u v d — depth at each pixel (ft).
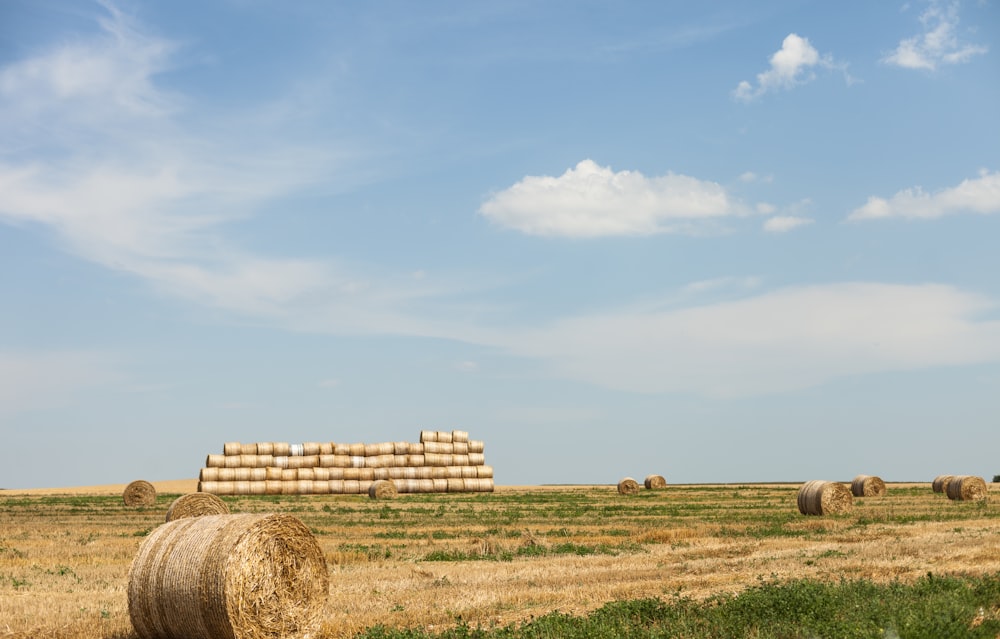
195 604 52.54
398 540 107.04
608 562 81.30
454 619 55.36
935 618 47.50
